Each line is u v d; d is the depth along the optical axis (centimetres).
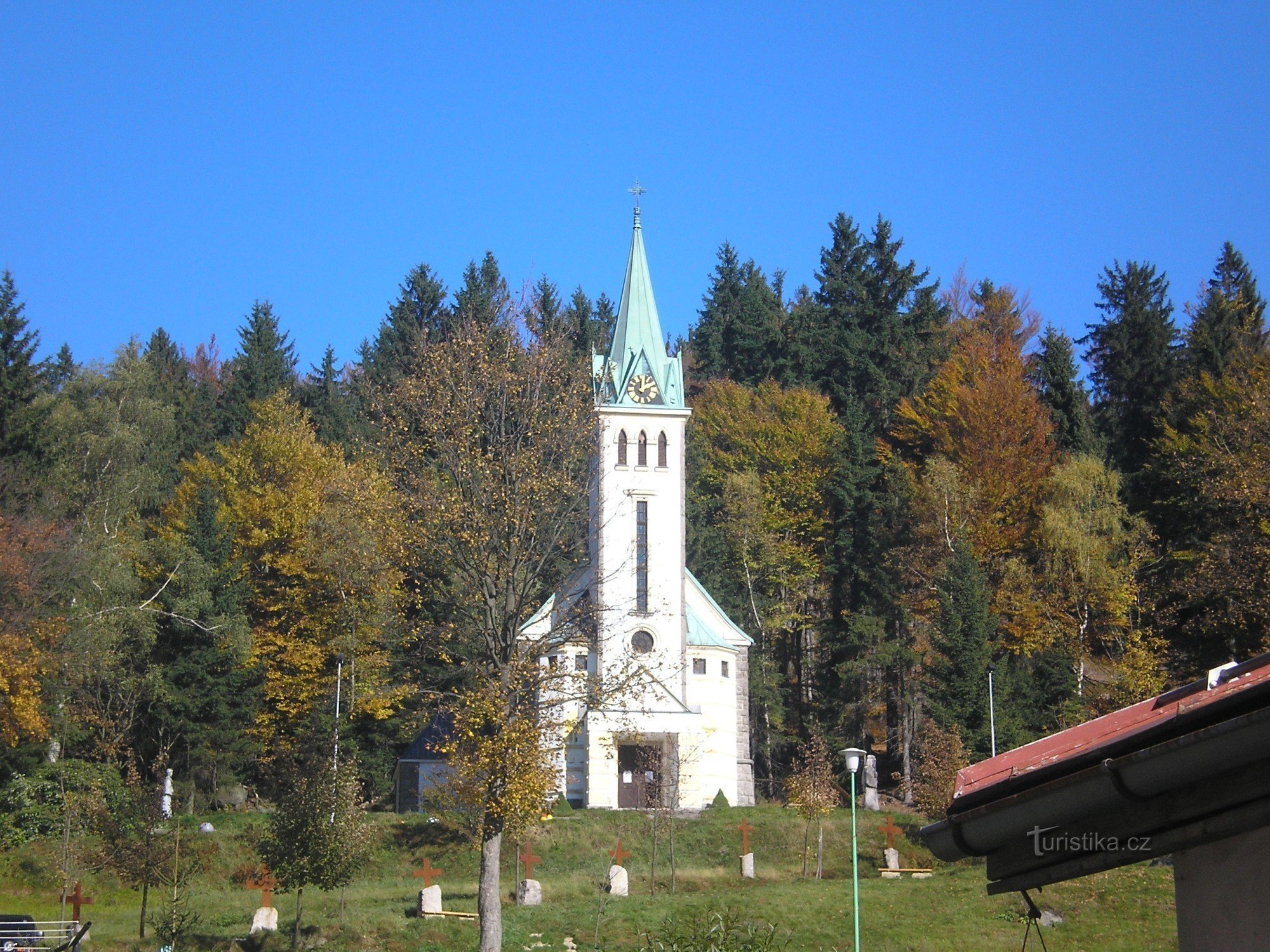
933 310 10188
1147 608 6638
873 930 3762
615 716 6750
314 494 7306
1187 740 863
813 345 10469
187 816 5906
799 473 9462
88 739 6094
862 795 6675
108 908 4822
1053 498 7325
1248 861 909
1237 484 5706
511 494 3806
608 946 3712
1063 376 8725
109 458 6862
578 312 11838
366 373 10144
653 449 7162
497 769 3444
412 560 3838
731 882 4978
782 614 8688
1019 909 3781
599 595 5162
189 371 12600
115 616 6000
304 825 3847
